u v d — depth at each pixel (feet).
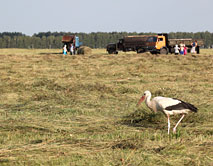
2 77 143.43
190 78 143.23
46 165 44.39
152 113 73.61
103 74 158.51
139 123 71.41
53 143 54.08
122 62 228.22
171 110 61.82
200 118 70.03
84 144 53.31
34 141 56.34
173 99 63.16
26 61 234.58
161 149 49.49
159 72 169.27
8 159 46.06
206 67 189.47
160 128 66.85
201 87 116.78
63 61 238.27
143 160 45.34
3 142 56.08
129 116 75.25
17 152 49.34
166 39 362.53
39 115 78.89
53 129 64.85
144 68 184.96
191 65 203.10
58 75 156.56
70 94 102.73
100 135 60.34
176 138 57.62
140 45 357.41
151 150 49.08
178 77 145.79
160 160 45.27
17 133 61.98
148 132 62.23
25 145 53.21
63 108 85.25
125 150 49.98
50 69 182.60
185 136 58.44
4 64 207.00
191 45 372.17
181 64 213.25
